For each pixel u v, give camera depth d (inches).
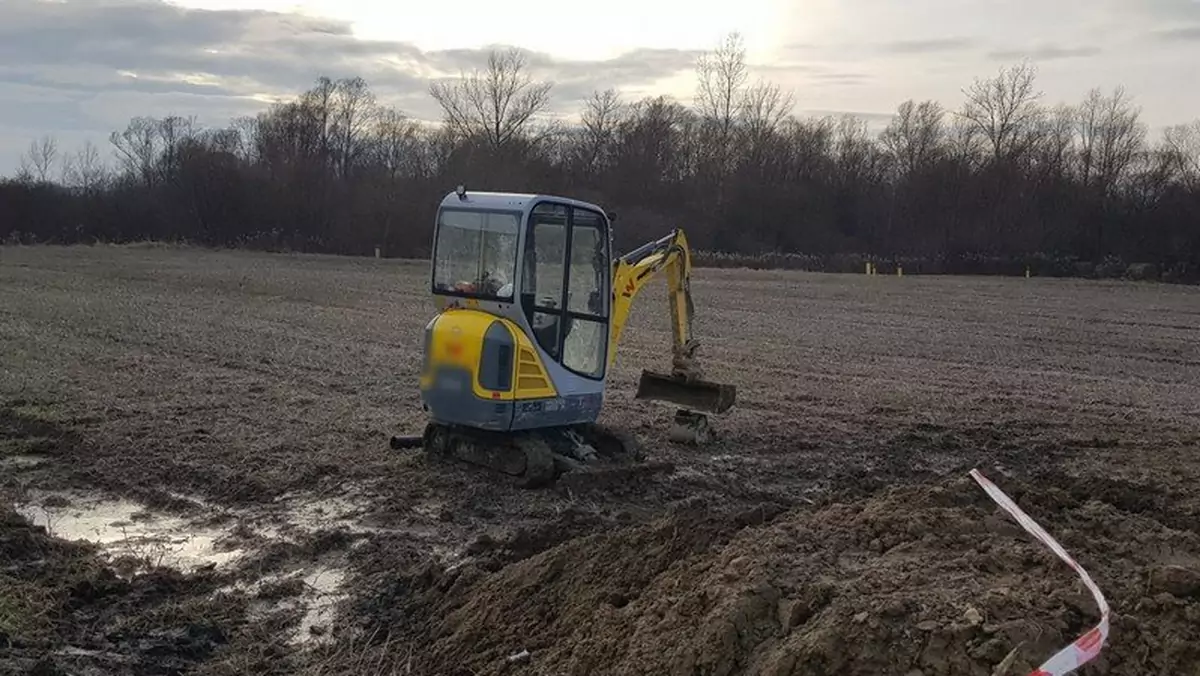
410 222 2359.7
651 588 239.3
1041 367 820.6
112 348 724.7
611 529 341.7
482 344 389.4
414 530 359.3
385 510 376.2
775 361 794.8
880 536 234.8
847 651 184.7
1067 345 968.3
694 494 410.9
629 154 2736.2
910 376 742.5
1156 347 970.1
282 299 1168.2
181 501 380.8
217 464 426.3
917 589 201.0
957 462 484.4
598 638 225.5
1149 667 181.0
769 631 200.5
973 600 193.3
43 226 2290.8
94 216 2349.9
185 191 2450.8
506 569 287.0
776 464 468.8
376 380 631.8
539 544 328.2
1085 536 232.7
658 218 2460.6
